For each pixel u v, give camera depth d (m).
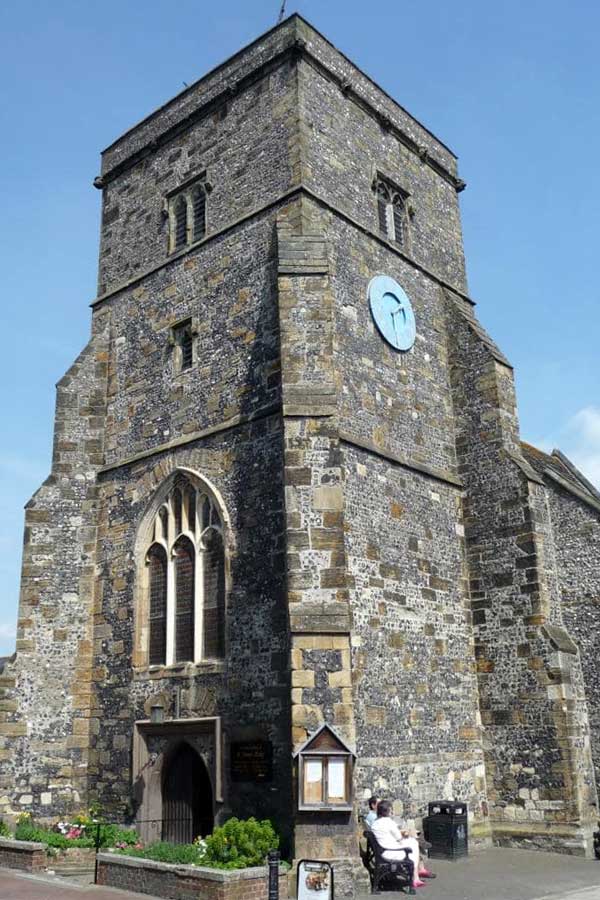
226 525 17.62
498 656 19.31
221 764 16.28
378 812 14.27
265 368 18.23
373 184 21.67
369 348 19.50
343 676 14.36
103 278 23.52
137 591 19.36
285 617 16.05
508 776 18.56
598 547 21.14
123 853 14.51
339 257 19.56
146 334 21.59
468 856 17.02
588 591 21.06
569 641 19.08
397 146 23.16
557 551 21.77
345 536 17.11
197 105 22.28
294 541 15.13
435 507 19.94
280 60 20.56
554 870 15.42
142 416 20.89
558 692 18.23
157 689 18.12
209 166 21.55
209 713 16.84
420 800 16.97
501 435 20.72
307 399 16.12
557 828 17.62
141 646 19.00
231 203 20.64
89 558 20.70
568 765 17.78
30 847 15.79
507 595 19.53
